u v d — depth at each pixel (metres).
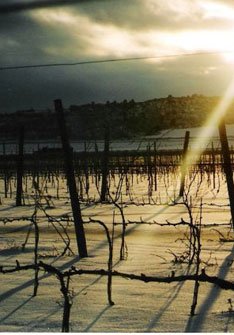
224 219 11.61
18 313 5.44
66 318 4.64
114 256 8.14
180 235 9.84
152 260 7.73
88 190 19.31
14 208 15.37
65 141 8.54
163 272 6.96
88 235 10.15
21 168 16.28
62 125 8.55
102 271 5.15
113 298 5.86
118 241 9.43
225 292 6.01
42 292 6.19
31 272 7.16
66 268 7.34
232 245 8.77
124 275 5.13
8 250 8.78
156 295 5.95
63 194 18.81
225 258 7.80
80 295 5.99
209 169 21.44
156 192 18.62
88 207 14.70
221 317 5.16
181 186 17.08
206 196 16.52
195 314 5.28
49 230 10.88
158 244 8.98
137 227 10.86
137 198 16.55
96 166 19.81
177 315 5.25
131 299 5.81
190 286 6.27
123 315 5.28
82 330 4.87
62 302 5.77
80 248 8.18
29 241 9.63
